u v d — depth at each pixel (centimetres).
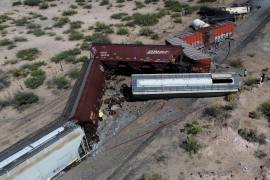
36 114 4356
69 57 5528
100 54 4819
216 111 4044
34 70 5281
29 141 3250
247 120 3869
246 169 3259
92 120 3738
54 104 4509
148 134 3828
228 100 4228
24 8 8394
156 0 7988
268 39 5734
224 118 3922
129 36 6219
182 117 4044
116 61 4791
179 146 3591
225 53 5412
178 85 4228
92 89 4081
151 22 6681
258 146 3516
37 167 3064
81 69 4953
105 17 7281
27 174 3002
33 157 3058
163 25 6588
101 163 3506
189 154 3466
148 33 6238
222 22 6147
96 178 3344
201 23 6144
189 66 4644
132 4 7931
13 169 2944
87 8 7938
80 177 3375
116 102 4381
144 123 4016
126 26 6650
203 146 3538
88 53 5678
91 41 6091
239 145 3525
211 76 4275
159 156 3494
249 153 3441
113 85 4775
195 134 3706
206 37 5500
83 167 3481
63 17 7500
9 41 6372
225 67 4994
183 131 3791
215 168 3291
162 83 4238
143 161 3462
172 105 4278
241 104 4147
